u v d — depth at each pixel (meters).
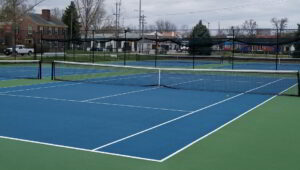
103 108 13.73
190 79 26.83
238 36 47.94
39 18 91.00
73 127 10.35
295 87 22.56
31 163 6.98
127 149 8.11
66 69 34.03
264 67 40.12
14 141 8.63
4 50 60.31
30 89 18.98
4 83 21.64
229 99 16.89
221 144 8.68
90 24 79.56
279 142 8.95
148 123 11.15
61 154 7.60
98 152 7.81
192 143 8.75
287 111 13.71
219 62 48.47
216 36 52.16
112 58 48.84
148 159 7.38
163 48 70.88
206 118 12.10
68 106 14.00
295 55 49.16
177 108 14.11
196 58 52.22
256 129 10.46
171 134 9.70
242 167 6.95
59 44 65.81
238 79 27.30
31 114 12.22
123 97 16.83
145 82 24.23
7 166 6.79
